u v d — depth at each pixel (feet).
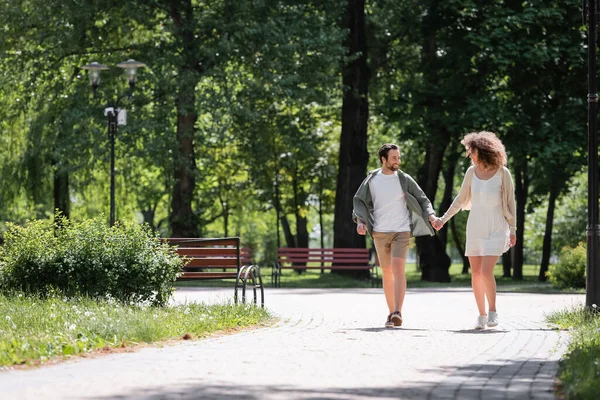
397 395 21.65
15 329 33.60
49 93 114.01
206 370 25.29
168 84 104.17
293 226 226.17
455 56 110.52
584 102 109.70
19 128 119.03
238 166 160.45
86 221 48.67
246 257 102.01
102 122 105.81
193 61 107.34
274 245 231.09
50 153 115.65
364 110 112.37
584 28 110.01
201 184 161.48
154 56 105.81
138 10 104.68
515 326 42.52
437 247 116.67
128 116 105.29
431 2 113.70
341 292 78.79
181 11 108.58
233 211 179.01
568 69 112.06
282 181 161.79
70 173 112.68
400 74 125.59
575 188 194.90
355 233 110.63
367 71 113.09
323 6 110.32
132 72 93.66
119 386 22.26
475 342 34.04
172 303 51.01
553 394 22.09
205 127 117.91
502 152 41.32
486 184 41.14
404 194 42.14
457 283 108.37
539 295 76.38
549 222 140.15
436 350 31.19
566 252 89.86
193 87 104.63
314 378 24.07
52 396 20.75
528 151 107.96
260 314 45.55
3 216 126.21
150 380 23.30
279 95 105.29
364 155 112.06
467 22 112.68
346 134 111.65
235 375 24.39
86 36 110.11
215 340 34.04
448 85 110.42
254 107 109.60
